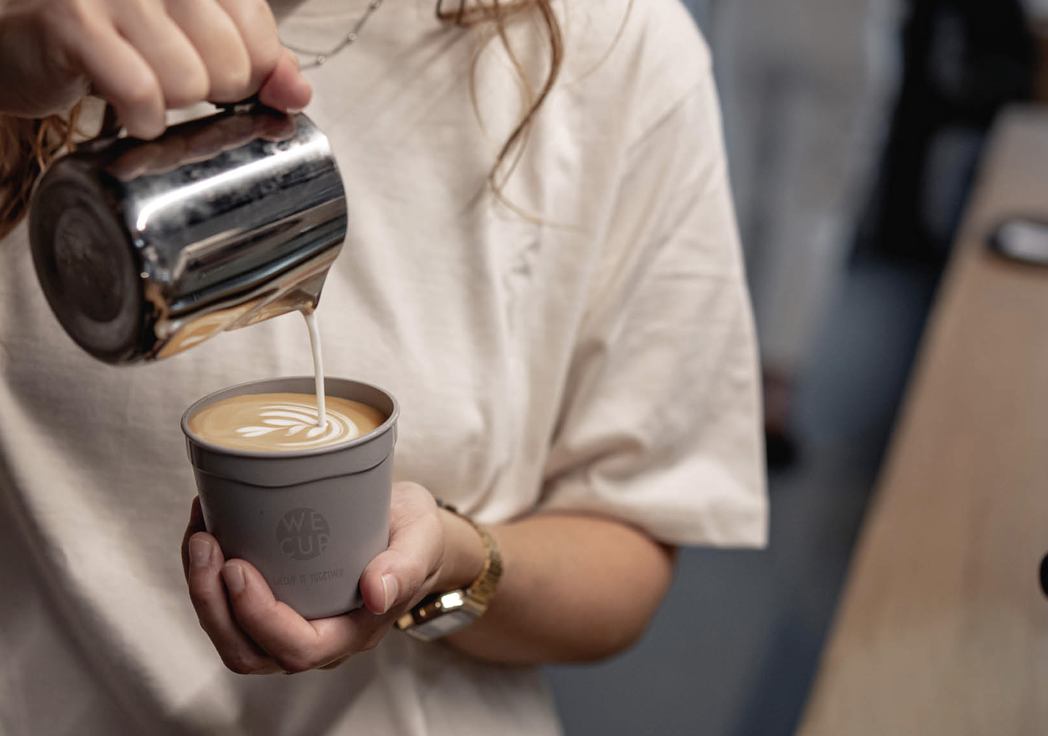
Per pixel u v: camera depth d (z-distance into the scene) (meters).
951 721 0.80
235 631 0.55
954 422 1.41
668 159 0.86
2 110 0.52
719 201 0.90
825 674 0.86
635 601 0.90
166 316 0.46
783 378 3.28
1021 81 4.83
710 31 3.18
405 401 0.79
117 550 0.78
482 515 0.87
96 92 0.49
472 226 0.81
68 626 0.80
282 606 0.54
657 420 0.90
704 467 0.95
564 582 0.83
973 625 0.93
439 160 0.81
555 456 0.92
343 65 0.80
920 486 1.22
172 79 0.47
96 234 0.45
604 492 0.91
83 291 0.47
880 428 3.54
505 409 0.82
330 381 0.61
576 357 0.90
